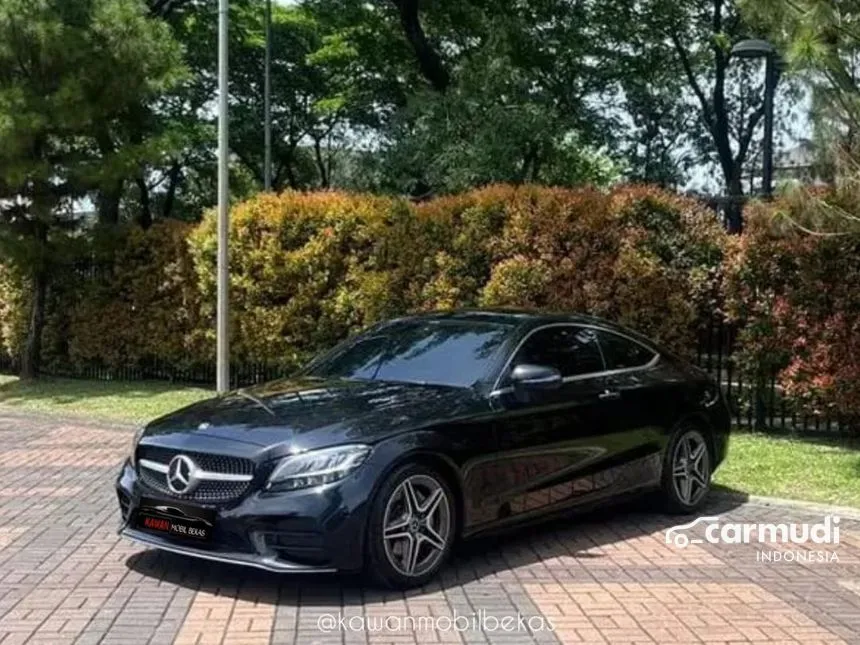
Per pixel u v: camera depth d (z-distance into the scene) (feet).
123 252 56.13
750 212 36.17
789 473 30.55
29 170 50.65
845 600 18.86
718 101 95.30
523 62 72.08
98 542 22.59
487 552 21.95
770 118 44.80
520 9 76.13
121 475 20.58
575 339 24.12
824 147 27.53
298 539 17.69
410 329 24.36
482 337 22.99
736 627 17.24
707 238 38.70
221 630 16.71
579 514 23.27
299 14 89.40
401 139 71.87
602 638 16.60
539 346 23.07
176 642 16.19
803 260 35.86
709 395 26.81
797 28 26.81
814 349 35.94
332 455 18.07
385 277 44.93
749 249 36.96
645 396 24.61
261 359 49.42
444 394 20.84
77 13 51.47
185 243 52.90
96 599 18.40
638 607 18.25
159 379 56.95
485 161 62.95
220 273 43.80
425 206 44.04
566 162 73.56
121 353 57.21
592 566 20.95
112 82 51.93
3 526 24.27
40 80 51.85
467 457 19.83
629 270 38.63
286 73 93.61
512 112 65.41
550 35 75.97
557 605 18.28
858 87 27.48
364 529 17.97
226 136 43.91
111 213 60.49
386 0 79.15
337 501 17.72
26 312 59.93
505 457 20.68
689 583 19.83
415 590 18.95
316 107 86.48
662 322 38.86
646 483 24.61
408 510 18.81
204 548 18.53
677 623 17.39
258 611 17.70
